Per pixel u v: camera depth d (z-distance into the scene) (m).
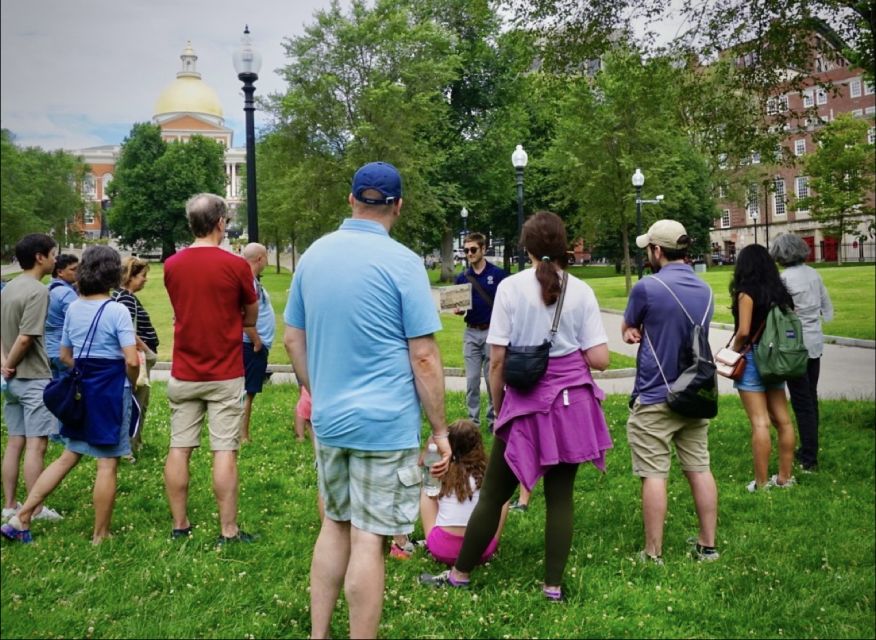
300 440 7.37
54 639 3.28
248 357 7.23
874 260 47.03
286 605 3.65
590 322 3.76
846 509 5.21
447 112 42.03
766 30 9.17
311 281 3.10
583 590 3.89
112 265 4.52
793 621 3.59
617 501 5.40
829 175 15.79
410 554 4.43
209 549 4.44
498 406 3.86
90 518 5.04
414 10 39.03
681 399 4.07
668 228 4.37
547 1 10.01
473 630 3.44
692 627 3.53
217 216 4.64
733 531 4.79
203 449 7.04
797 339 5.38
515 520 5.00
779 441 5.79
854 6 7.67
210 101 97.62
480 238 7.28
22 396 4.91
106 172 84.44
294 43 34.34
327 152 36.03
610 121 31.66
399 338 3.06
